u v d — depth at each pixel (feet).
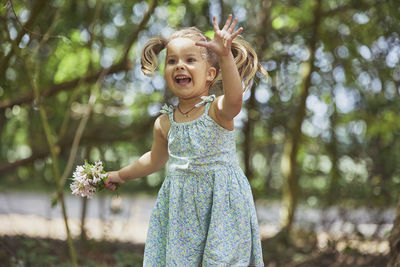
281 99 19.98
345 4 18.74
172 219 7.68
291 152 20.92
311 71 19.57
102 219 18.15
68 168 12.57
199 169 7.66
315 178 22.03
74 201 34.86
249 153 19.61
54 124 19.65
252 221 7.83
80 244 17.21
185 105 7.95
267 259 17.62
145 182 29.17
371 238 16.43
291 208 20.31
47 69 18.89
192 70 7.63
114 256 16.14
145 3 17.58
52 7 16.55
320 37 19.26
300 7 19.60
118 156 18.78
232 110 7.29
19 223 21.49
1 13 11.39
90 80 16.49
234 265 7.55
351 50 18.81
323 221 17.87
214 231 7.46
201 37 7.82
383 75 18.58
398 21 16.47
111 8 18.31
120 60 15.37
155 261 7.81
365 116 19.56
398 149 18.51
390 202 17.30
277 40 18.61
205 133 7.63
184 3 17.53
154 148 8.39
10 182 23.72
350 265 15.75
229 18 7.02
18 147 31.24
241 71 8.14
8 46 14.29
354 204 17.48
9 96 16.80
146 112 20.63
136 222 23.80
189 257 7.63
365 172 18.24
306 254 17.69
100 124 18.79
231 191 7.67
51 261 14.79
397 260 10.15
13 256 13.98
